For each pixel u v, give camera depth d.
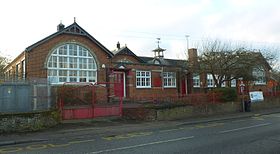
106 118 18.72
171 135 13.35
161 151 9.62
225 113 24.84
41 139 12.73
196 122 18.95
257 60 29.36
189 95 23.44
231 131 14.27
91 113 18.16
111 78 27.22
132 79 28.83
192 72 31.45
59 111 16.59
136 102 23.77
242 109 26.69
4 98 15.12
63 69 24.80
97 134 14.16
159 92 30.95
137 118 19.44
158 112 20.20
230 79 29.61
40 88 16.30
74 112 17.47
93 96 18.78
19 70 27.38
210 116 22.64
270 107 30.94
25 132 14.52
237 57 28.48
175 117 21.22
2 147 11.38
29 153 9.91
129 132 14.77
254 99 29.30
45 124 15.52
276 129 14.63
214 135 13.03
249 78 29.92
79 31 25.81
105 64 27.23
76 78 25.42
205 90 33.53
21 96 15.58
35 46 23.56
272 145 10.32
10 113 14.77
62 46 24.94
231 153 9.06
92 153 9.59
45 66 23.88
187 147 10.20
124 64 28.41
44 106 16.33
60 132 14.44
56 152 9.93
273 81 36.62
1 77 15.73
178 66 32.94
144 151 9.69
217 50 30.91
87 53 26.33
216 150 9.56
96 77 26.53
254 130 14.41
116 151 9.81
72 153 9.69
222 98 26.02
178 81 33.25
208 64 29.27
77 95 18.92
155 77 30.84
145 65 30.06
